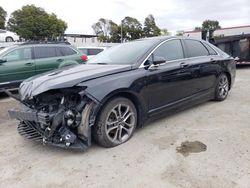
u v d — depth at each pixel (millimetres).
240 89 6926
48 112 3047
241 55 12383
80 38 50906
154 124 4145
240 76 9641
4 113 5184
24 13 43438
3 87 6594
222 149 3158
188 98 4449
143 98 3596
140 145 3361
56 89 2996
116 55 4168
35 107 3182
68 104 3041
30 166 2918
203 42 5066
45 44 7590
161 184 2484
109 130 3256
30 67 7059
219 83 5285
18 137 3785
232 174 2598
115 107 3281
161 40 4152
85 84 3010
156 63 3686
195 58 4602
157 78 3762
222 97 5469
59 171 2793
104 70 3385
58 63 7645
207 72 4812
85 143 3055
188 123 4156
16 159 3092
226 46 12570
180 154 3076
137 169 2770
